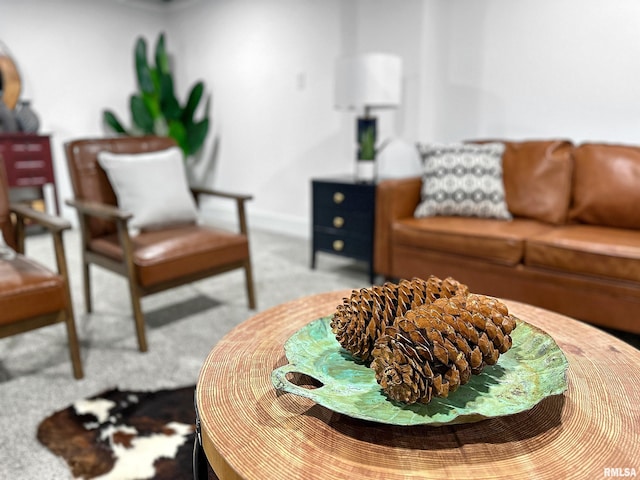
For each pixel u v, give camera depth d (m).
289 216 3.94
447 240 2.14
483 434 0.69
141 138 2.32
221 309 2.28
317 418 0.73
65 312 1.58
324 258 3.20
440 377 0.68
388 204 2.39
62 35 4.07
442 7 2.76
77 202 1.97
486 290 2.09
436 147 2.42
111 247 1.94
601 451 0.65
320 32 3.39
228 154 4.38
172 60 4.76
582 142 2.44
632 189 2.00
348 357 0.88
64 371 1.69
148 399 1.50
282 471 0.62
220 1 4.09
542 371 0.81
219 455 0.65
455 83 2.80
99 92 4.39
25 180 3.63
